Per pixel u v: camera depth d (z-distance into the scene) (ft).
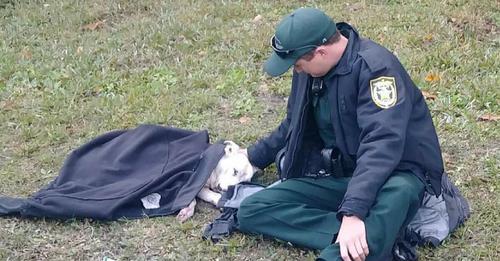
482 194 17.12
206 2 29.07
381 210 13.60
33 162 19.47
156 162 17.78
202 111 21.53
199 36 26.09
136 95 22.38
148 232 16.37
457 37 24.79
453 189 16.22
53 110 22.00
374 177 13.43
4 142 20.47
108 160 17.83
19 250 16.10
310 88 14.76
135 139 18.20
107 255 15.87
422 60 23.34
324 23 14.12
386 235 13.58
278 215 15.25
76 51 25.64
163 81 23.32
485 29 25.57
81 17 28.63
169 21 27.30
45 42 26.81
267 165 17.37
